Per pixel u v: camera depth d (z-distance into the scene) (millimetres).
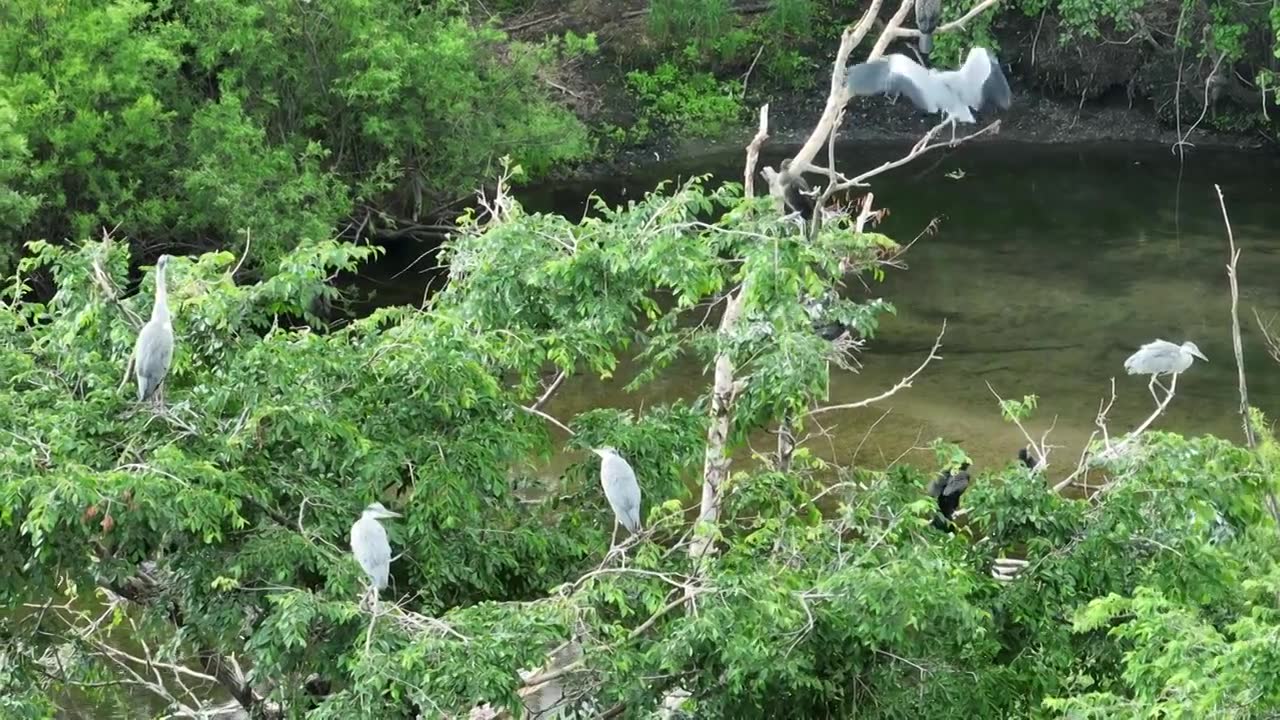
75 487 9492
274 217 28438
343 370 11609
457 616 9992
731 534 13875
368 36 30391
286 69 30656
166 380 11570
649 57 42812
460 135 32125
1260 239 34625
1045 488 11766
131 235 29078
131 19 28859
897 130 42594
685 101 41906
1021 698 11125
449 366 11484
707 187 38625
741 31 42750
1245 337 28875
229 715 17562
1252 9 38219
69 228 29297
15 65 28000
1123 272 32625
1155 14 40750
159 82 29781
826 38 44250
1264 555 13047
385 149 32594
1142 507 11945
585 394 26438
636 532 11180
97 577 10703
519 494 17297
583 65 41906
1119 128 42625
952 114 10516
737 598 9938
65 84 27672
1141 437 13875
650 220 13078
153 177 29500
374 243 34250
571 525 12891
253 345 11758
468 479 11375
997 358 27906
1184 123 42219
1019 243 34656
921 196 38312
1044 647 11211
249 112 31031
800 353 12195
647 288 13602
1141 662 9617
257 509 11039
